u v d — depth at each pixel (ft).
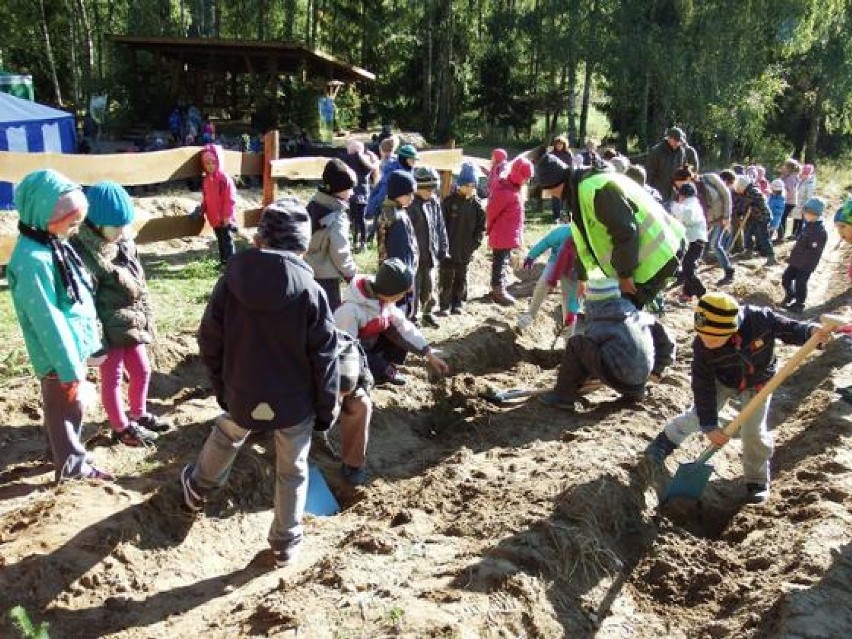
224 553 15.17
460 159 43.55
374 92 133.28
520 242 32.58
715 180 39.17
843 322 15.33
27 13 119.44
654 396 22.30
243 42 92.63
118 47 98.32
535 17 123.85
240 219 33.27
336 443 19.42
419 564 13.85
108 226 16.11
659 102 111.96
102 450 17.26
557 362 27.68
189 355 23.26
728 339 16.20
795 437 21.11
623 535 16.08
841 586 13.62
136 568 13.89
